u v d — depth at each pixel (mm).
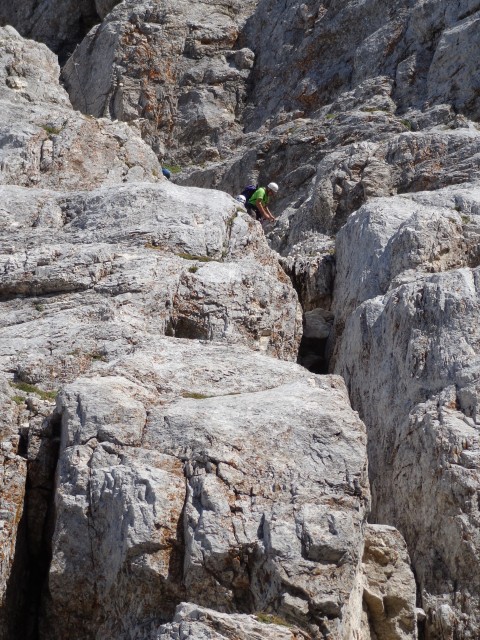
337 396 20250
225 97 56969
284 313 26922
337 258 31641
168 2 59406
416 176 39031
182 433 19078
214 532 17719
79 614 18562
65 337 23281
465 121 44375
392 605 19031
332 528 17609
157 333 24906
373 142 43031
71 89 60031
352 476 18422
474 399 21891
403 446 22391
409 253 27891
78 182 35906
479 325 23250
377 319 25406
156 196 29688
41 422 20062
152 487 18281
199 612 16484
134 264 26062
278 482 18312
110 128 37719
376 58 50375
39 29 68312
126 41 57969
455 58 46188
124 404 19594
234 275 26547
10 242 28078
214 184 51188
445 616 19859
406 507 21828
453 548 20438
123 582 17953
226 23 59812
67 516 18625
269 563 17344
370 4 52719
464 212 30750
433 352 23188
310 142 47969
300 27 56375
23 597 19281
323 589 17094
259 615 16891
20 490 19516
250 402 19781
